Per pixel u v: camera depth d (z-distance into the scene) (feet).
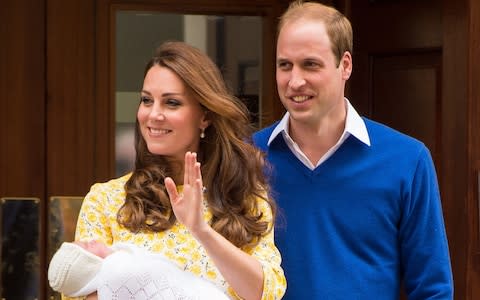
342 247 37.63
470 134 47.73
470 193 47.80
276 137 38.37
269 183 37.78
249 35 55.98
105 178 54.03
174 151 34.58
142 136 35.53
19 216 53.16
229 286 33.50
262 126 55.93
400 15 53.57
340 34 36.52
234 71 55.83
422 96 53.06
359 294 37.47
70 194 53.67
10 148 53.01
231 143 35.37
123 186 35.06
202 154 35.70
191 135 34.76
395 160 37.99
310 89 36.06
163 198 34.32
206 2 55.21
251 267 32.22
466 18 48.42
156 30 54.85
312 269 37.55
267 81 55.98
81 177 53.78
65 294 33.37
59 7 53.47
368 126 38.58
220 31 55.62
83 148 53.78
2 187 52.95
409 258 38.34
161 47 34.88
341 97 37.78
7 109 52.95
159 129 34.35
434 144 52.47
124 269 32.78
